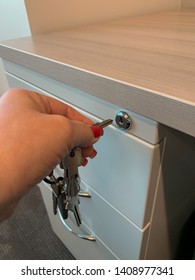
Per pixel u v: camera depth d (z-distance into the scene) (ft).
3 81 3.22
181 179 1.42
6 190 0.91
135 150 1.10
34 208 3.94
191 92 0.82
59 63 1.21
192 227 1.98
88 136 1.06
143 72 1.01
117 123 1.12
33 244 3.42
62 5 2.04
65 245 3.22
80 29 2.09
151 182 1.16
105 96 1.05
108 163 1.33
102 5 2.39
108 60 1.20
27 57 1.46
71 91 1.30
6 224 3.70
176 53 1.26
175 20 2.39
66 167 1.16
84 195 1.71
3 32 2.30
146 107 0.90
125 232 1.55
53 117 0.97
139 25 2.17
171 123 0.85
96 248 2.12
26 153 0.91
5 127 0.93
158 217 1.45
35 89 1.63
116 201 1.46
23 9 1.87
